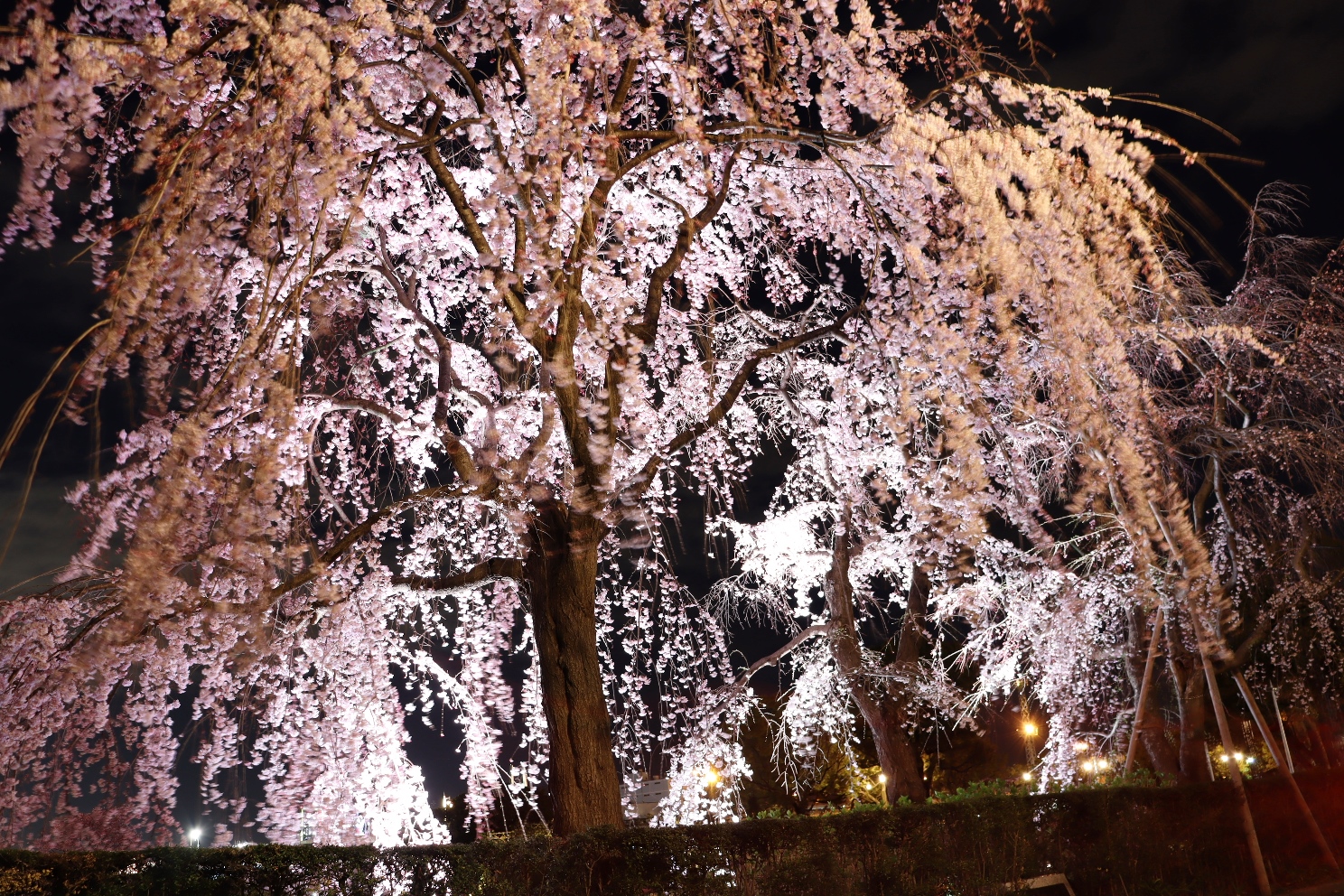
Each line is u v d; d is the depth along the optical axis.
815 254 10.31
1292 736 18.28
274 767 7.63
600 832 6.19
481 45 7.97
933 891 7.55
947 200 7.25
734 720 12.41
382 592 8.12
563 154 6.95
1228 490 12.79
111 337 4.77
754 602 14.32
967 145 6.64
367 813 7.91
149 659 7.14
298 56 5.49
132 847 7.04
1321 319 12.04
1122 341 7.09
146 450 7.05
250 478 5.52
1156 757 13.55
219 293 7.03
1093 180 6.76
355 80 6.64
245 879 5.56
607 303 7.76
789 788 15.34
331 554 7.54
